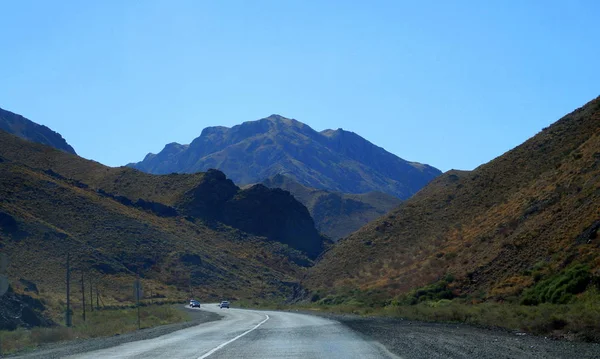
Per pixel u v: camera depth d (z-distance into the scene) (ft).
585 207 134.10
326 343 70.49
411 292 168.86
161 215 460.55
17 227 301.63
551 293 111.34
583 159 160.25
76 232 346.54
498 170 234.79
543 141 224.53
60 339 100.63
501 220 175.11
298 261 500.74
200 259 396.57
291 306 257.34
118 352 65.10
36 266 278.87
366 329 95.76
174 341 80.53
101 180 506.89
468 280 152.15
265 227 528.63
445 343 63.62
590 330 71.10
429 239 227.61
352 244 285.84
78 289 273.13
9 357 64.80
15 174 369.91
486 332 80.89
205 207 507.71
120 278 316.19
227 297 363.56
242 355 58.39
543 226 144.36
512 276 135.03
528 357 48.88
